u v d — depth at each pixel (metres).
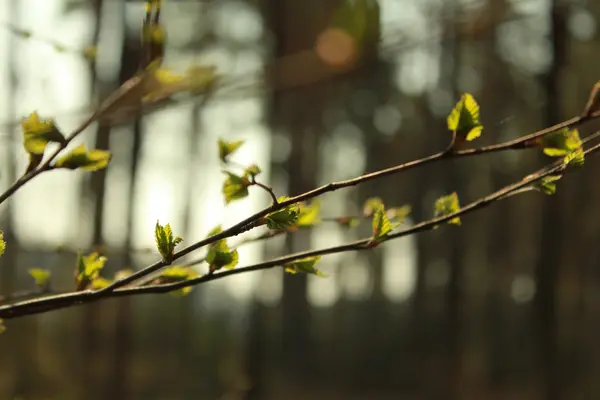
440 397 12.81
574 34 3.82
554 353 4.46
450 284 12.24
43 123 0.95
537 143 0.87
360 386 15.80
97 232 3.89
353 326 18.72
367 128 15.34
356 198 14.45
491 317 14.97
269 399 13.93
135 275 0.86
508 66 8.69
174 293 1.05
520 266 14.27
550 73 2.87
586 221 10.28
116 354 6.52
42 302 0.88
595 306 12.09
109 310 6.62
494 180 12.64
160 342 15.30
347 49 2.47
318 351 17.16
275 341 15.80
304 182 13.62
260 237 1.15
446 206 0.98
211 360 14.95
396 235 0.90
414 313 16.08
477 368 13.58
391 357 16.53
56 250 1.58
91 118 1.02
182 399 12.30
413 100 13.78
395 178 14.33
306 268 0.95
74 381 6.73
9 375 6.79
